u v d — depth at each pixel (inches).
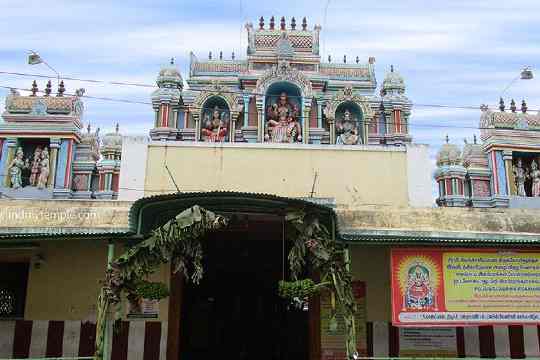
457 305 437.4
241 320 638.5
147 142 586.9
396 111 831.7
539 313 440.1
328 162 587.5
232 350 629.3
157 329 506.9
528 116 765.3
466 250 447.8
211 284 641.0
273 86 793.6
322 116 803.4
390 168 589.0
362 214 499.8
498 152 744.3
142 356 500.1
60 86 744.3
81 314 508.4
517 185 746.2
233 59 928.9
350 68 920.9
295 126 778.8
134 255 406.0
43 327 507.8
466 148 776.9
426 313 434.6
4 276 526.3
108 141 738.8
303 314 603.2
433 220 504.1
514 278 444.5
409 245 445.1
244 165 582.9
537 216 519.5
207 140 794.8
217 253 600.7
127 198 567.8
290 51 868.0
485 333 518.9
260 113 778.8
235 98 799.1
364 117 797.2
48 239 428.5
